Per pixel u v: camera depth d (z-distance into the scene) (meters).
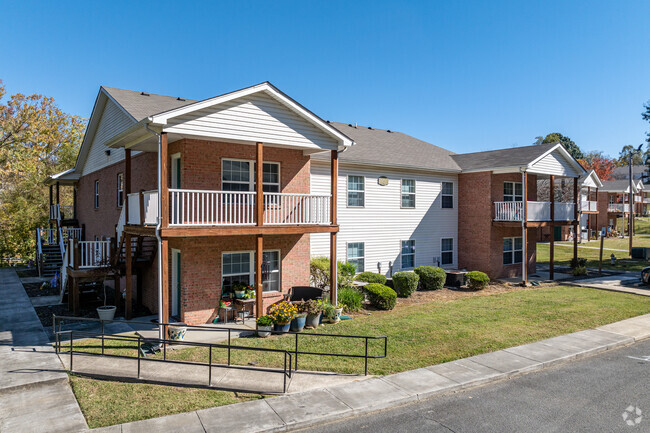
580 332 12.48
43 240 25.36
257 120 12.77
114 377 8.73
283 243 14.98
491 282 21.50
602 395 8.27
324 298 14.41
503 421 7.18
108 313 13.66
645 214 71.06
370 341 11.41
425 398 8.12
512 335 12.06
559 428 6.92
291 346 10.98
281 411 7.34
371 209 20.09
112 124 18.23
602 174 70.50
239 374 9.11
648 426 6.99
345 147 14.66
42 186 34.78
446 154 25.77
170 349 10.79
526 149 23.12
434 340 11.52
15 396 7.93
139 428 6.70
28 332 12.15
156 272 14.47
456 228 23.67
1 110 30.39
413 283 17.86
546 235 43.59
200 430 6.64
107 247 15.54
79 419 7.00
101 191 20.86
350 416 7.36
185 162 13.04
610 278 23.00
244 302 13.39
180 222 13.12
